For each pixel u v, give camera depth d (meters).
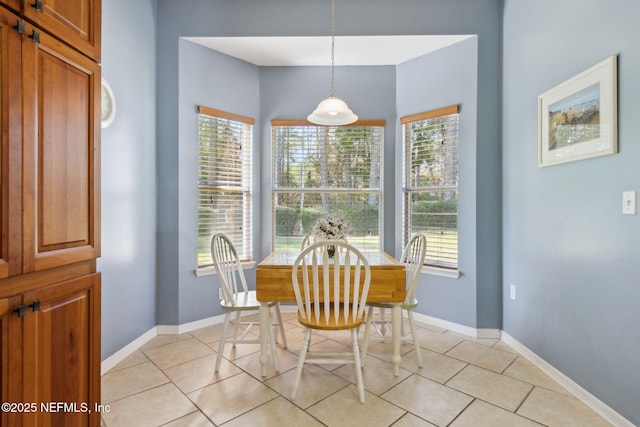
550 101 2.01
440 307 2.86
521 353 2.32
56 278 1.09
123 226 2.27
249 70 3.19
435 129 2.95
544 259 2.08
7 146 0.92
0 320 0.91
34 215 1.00
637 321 1.45
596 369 1.66
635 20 1.46
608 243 1.59
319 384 1.88
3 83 0.91
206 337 2.62
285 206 3.28
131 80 2.36
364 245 3.24
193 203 2.81
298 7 2.75
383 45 2.84
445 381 1.92
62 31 1.09
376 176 3.25
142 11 2.50
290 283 1.92
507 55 2.54
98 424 1.25
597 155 1.64
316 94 3.25
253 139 3.22
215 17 2.74
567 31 1.89
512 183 2.46
